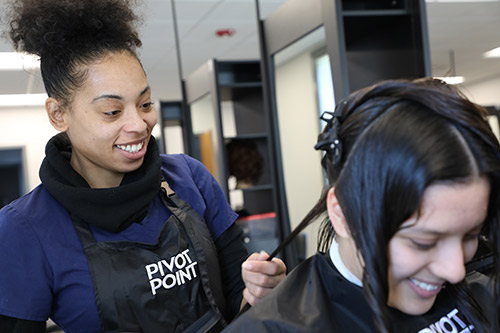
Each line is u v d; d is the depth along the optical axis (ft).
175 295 3.13
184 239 3.26
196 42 18.67
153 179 3.12
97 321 3.00
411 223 1.62
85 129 2.90
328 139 1.91
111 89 2.81
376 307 1.69
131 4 3.19
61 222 3.03
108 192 2.96
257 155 13.38
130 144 2.95
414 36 6.73
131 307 2.99
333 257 2.23
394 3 6.92
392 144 1.62
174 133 26.53
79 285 2.97
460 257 1.69
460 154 1.56
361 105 1.84
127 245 3.06
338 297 2.15
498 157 1.61
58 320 3.08
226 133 18.16
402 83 1.74
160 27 16.35
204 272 3.26
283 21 8.59
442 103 1.60
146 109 3.09
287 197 9.37
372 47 7.08
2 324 2.81
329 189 2.00
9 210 2.99
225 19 16.08
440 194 1.57
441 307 2.28
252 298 2.90
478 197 1.60
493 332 2.28
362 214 1.68
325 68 7.66
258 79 13.76
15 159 26.71
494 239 1.88
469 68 8.99
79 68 2.82
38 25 2.86
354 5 6.89
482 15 8.84
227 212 3.81
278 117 9.38
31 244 2.91
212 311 3.25
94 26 2.86
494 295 2.18
